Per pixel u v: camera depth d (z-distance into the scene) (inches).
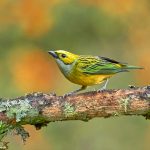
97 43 721.0
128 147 687.7
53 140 679.1
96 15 711.1
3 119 407.5
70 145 682.2
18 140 657.6
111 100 405.1
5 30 701.9
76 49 714.2
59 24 708.7
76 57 439.5
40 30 703.1
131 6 717.3
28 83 685.9
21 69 688.4
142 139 689.6
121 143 686.5
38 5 700.7
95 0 704.4
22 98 409.1
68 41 712.4
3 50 698.8
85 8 708.7
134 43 729.0
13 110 406.6
